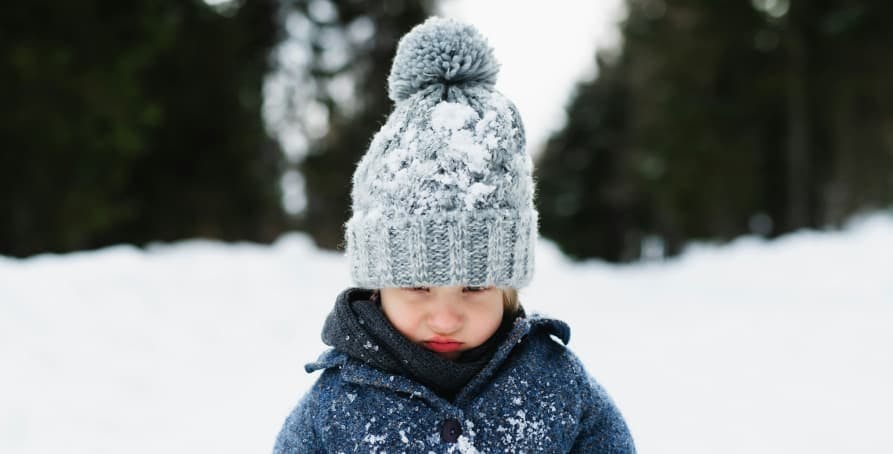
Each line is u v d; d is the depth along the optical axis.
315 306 6.25
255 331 5.39
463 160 1.60
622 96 27.50
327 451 1.68
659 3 20.88
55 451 3.10
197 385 4.12
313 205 18.47
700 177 19.44
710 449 3.27
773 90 18.30
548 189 29.70
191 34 15.62
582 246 28.89
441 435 1.63
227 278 6.64
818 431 3.51
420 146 1.61
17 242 11.88
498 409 1.67
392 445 1.63
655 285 10.21
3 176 11.52
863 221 29.05
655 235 26.67
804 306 7.55
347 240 1.79
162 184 15.66
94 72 11.86
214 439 3.29
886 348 5.27
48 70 11.17
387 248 1.61
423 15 18.41
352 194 1.80
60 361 4.23
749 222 21.64
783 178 19.94
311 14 18.38
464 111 1.64
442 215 1.57
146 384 4.06
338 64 18.42
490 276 1.61
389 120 1.73
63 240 12.34
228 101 16.28
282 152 18.53
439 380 1.67
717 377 4.64
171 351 4.71
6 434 3.25
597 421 1.81
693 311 7.70
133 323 5.07
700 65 19.19
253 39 17.73
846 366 4.85
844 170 18.45
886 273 8.57
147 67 14.05
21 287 5.25
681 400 4.09
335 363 1.73
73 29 11.70
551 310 7.65
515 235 1.64
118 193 14.27
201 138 16.11
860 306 7.23
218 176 16.36
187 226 16.31
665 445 3.33
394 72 1.77
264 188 17.44
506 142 1.65
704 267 11.89
